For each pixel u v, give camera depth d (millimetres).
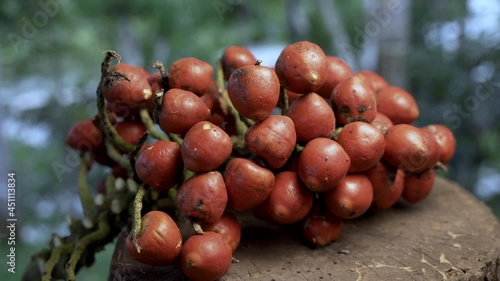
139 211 517
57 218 1326
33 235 1274
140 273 539
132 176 606
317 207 570
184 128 545
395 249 569
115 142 609
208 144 512
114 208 630
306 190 548
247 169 522
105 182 692
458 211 648
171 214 611
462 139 1378
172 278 531
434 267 537
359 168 552
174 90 550
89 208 666
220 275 514
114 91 557
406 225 616
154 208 616
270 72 530
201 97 604
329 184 531
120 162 635
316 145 531
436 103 1352
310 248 574
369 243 581
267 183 526
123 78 555
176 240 509
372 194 565
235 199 531
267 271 537
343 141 550
